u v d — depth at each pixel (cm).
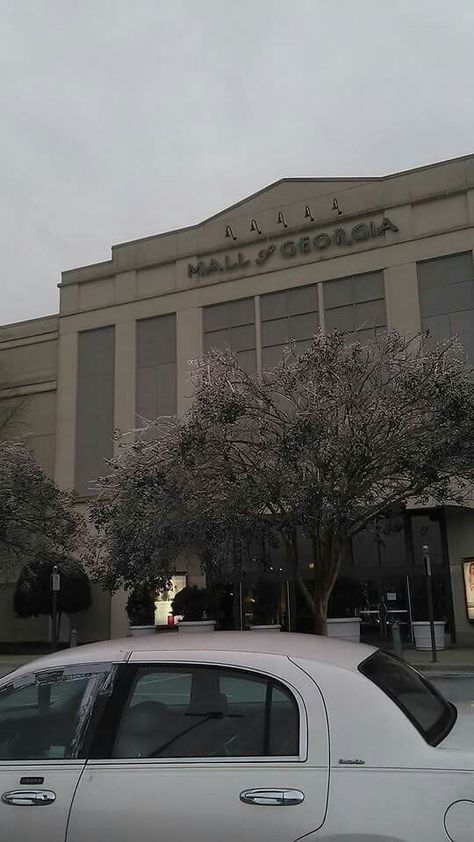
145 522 1472
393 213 2583
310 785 290
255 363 2683
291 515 1326
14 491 2169
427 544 2441
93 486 2803
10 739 339
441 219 2522
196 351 2783
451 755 293
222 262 2820
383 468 1412
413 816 277
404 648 2325
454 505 2280
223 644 351
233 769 302
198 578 2575
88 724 329
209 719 322
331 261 2639
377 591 2456
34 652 2703
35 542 2194
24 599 2570
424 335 1700
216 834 288
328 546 1436
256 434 1445
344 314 2589
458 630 2367
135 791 304
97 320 2995
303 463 1340
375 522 1600
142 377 2869
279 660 330
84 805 305
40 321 3138
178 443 1434
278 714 315
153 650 348
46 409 3048
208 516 1396
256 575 2503
